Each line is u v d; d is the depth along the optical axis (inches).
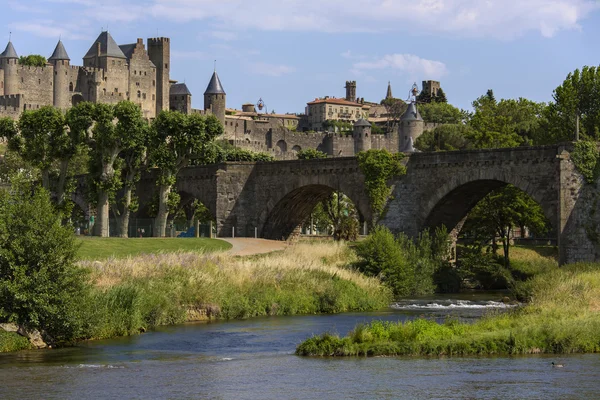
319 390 1660.9
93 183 4670.3
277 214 4635.8
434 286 3698.3
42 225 2162.9
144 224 5083.7
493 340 2034.9
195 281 2770.7
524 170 3550.7
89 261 2871.6
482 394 1621.6
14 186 2287.2
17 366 1895.9
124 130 4633.4
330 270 3262.8
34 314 2118.6
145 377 1779.0
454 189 3794.3
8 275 2148.1
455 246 4082.2
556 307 2439.7
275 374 1801.2
